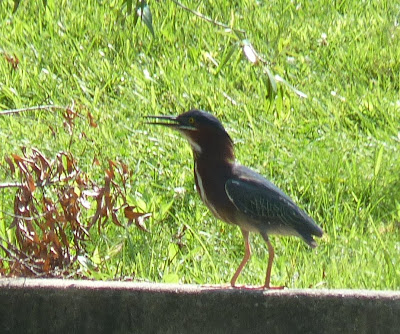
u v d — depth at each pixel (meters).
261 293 8.01
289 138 14.52
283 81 8.95
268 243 9.36
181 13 18.03
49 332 8.04
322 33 18.03
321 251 11.65
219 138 9.58
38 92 15.38
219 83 16.09
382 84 16.64
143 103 15.38
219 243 11.88
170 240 11.55
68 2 18.38
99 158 13.16
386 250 11.49
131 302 8.01
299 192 13.19
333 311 7.99
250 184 9.40
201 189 9.72
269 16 18.55
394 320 7.99
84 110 14.65
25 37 17.27
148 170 13.34
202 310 8.01
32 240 10.17
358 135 14.77
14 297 8.03
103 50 17.06
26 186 10.14
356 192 13.26
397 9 19.17
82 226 10.41
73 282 8.12
